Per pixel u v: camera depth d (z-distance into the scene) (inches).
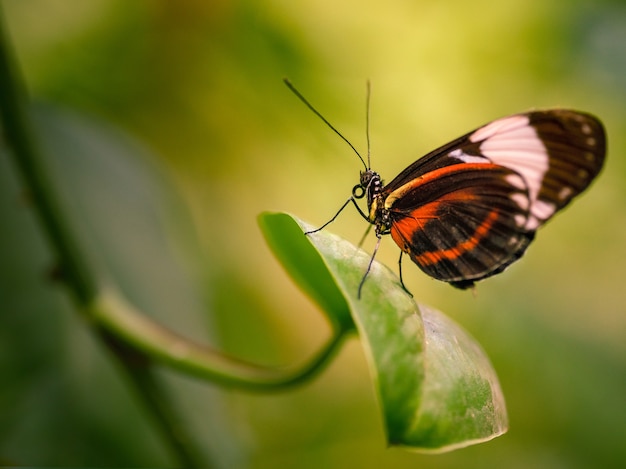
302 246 12.9
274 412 15.7
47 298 14.2
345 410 15.8
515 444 15.5
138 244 14.8
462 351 12.5
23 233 14.3
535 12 15.1
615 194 15.6
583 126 13.5
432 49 15.1
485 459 15.6
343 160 15.3
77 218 14.5
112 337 13.6
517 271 15.6
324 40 15.0
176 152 15.2
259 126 15.2
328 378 15.9
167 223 15.0
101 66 14.9
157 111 15.1
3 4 14.7
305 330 15.5
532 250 15.7
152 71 15.0
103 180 14.8
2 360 14.0
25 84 14.8
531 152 13.7
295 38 15.0
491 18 15.1
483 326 15.5
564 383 15.3
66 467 13.9
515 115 13.7
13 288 14.1
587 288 15.7
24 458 13.8
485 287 15.5
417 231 14.2
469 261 14.1
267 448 15.6
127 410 14.2
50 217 13.6
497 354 15.4
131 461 14.0
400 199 14.2
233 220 15.4
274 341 15.4
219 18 14.9
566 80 15.1
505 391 15.4
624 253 15.6
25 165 13.6
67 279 13.6
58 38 14.8
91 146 14.8
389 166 15.4
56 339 14.1
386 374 12.1
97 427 14.0
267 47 15.0
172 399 13.7
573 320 15.5
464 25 15.1
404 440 12.0
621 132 15.2
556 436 15.4
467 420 12.1
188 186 15.3
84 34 14.9
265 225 12.8
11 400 13.9
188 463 13.7
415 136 15.3
